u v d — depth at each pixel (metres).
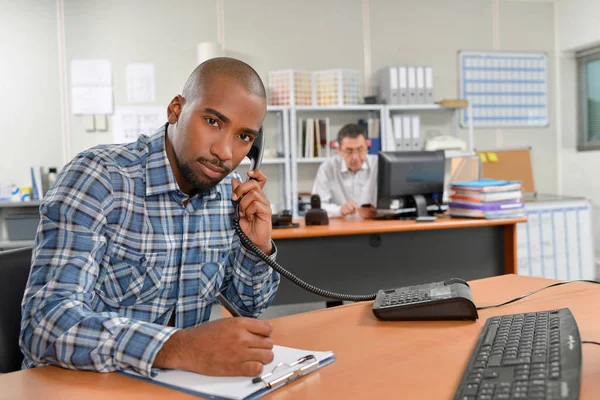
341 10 5.11
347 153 3.91
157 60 4.71
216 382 0.81
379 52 5.21
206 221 1.27
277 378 0.81
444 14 5.37
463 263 3.10
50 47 4.52
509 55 5.54
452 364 0.87
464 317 1.12
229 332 0.84
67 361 0.88
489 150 5.45
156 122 4.71
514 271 3.10
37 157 4.50
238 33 4.88
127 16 4.64
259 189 1.29
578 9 5.37
